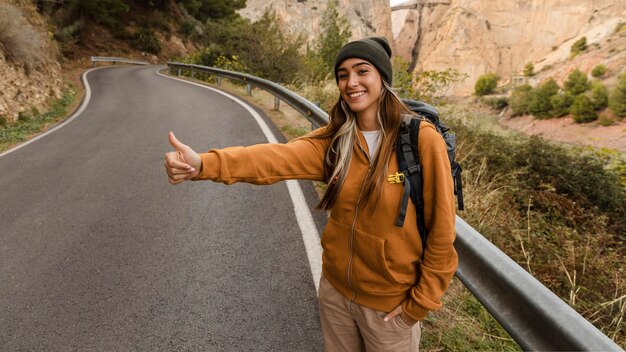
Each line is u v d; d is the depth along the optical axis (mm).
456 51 119312
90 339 2312
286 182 4664
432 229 1111
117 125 8484
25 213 4098
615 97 48656
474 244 1753
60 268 3041
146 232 3586
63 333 2367
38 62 12023
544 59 104188
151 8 38250
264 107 9906
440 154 1077
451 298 2645
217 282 2803
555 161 6113
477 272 1708
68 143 7141
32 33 12102
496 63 117625
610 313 2939
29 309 2584
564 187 5828
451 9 130500
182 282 2816
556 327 1138
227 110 9484
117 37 33156
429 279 1141
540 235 4320
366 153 1161
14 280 2908
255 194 4363
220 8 45094
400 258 1165
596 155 6629
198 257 3135
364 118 1193
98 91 15016
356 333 1461
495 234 3861
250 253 3168
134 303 2609
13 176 5363
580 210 5160
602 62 73312
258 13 89625
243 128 7418
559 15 114062
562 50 99625
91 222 3824
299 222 3664
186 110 9773
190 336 2311
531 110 59375
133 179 5023
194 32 42156
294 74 16688
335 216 1264
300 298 2609
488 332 2396
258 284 2764
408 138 1103
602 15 108688
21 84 10422
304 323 2385
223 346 2229
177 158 1086
